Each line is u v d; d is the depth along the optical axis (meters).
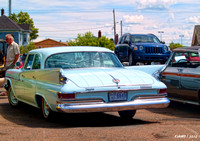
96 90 5.39
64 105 5.30
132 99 5.70
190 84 7.55
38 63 6.75
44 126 5.77
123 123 6.17
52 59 6.47
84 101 5.36
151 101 5.82
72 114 7.24
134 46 15.58
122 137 4.62
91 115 7.14
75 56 6.54
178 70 7.98
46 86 5.89
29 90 6.82
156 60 15.47
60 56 6.50
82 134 4.82
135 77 5.96
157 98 5.91
